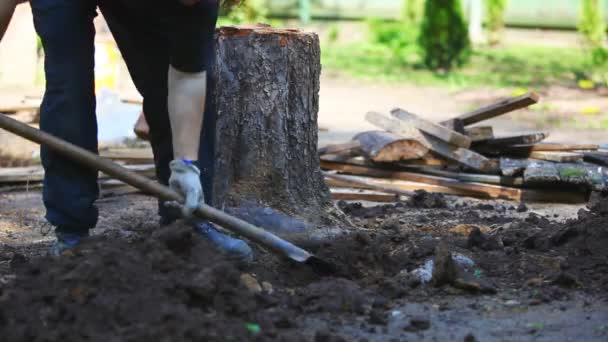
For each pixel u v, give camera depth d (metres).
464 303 8.68
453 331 7.93
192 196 8.68
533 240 10.56
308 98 11.26
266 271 9.36
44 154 9.22
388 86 34.00
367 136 16.19
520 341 7.70
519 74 36.78
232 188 11.02
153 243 8.27
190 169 8.80
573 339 7.74
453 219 13.05
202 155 9.65
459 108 28.95
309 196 11.25
